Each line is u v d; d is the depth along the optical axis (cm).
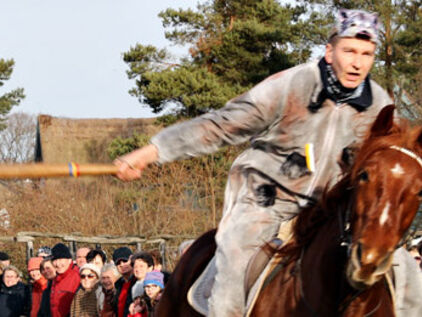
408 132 401
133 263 934
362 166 394
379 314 433
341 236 425
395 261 473
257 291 472
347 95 479
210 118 498
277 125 491
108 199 2211
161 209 2125
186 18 3306
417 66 2567
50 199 2236
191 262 582
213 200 2128
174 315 593
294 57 3222
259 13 3359
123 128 4312
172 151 503
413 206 380
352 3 2711
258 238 497
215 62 3347
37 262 1256
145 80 2997
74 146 4281
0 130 3844
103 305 1014
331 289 436
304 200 495
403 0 2700
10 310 1253
